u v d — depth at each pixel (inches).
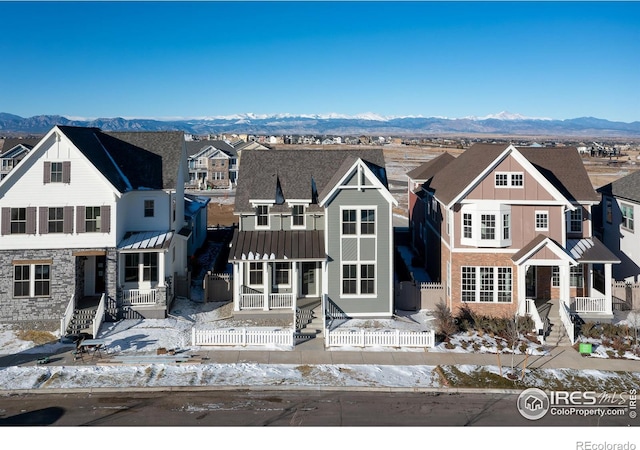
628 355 1011.9
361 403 804.0
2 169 2591.0
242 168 1336.1
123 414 754.8
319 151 1386.6
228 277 1309.1
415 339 1041.5
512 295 1187.9
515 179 1188.5
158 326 1130.7
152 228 1288.1
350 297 1199.6
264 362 957.2
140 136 1389.0
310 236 1238.3
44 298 1134.4
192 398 815.1
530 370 935.7
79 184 1146.7
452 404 804.6
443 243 1311.5
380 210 1191.6
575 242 1270.9
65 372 900.6
